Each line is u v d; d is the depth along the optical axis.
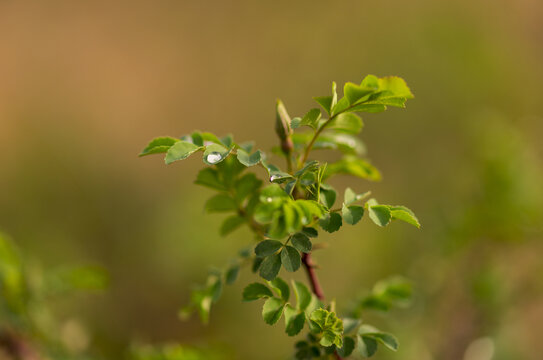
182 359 0.52
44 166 1.68
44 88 2.04
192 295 0.48
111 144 1.90
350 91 0.44
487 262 0.69
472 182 0.74
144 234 1.30
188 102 2.02
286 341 1.00
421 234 0.84
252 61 2.03
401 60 1.75
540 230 0.68
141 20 2.21
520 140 0.70
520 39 1.82
